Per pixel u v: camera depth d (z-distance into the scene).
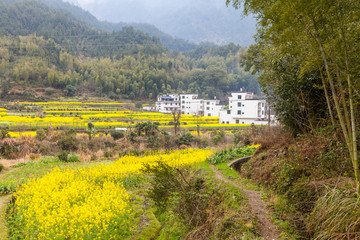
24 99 73.75
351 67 3.93
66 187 8.77
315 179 5.46
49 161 15.77
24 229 6.09
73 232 5.71
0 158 17.16
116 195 7.78
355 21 4.10
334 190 4.14
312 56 4.66
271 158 8.37
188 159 12.83
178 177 6.70
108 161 15.92
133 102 93.00
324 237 3.72
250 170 9.00
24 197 7.99
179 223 5.77
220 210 5.37
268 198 6.02
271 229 4.48
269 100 10.41
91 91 96.25
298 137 8.30
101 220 6.15
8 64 93.94
